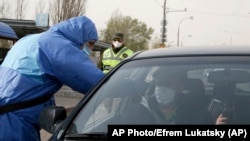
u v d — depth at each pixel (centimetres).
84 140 298
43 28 2408
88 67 377
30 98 383
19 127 376
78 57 379
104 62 987
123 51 982
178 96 318
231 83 322
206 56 345
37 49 384
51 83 388
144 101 325
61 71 376
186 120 301
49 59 378
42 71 382
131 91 336
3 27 1384
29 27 2438
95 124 311
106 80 355
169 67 341
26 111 381
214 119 300
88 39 414
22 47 394
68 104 1391
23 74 383
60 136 310
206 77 328
